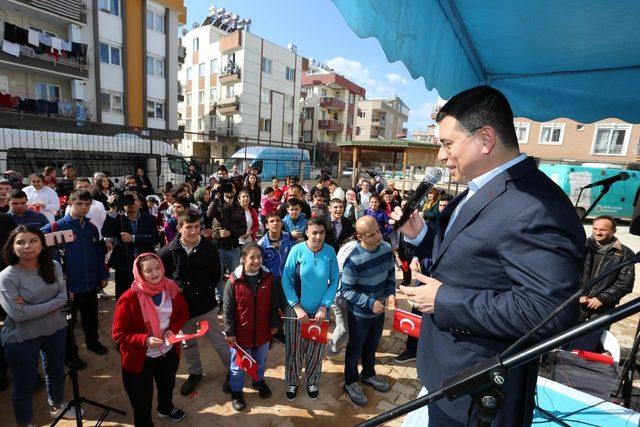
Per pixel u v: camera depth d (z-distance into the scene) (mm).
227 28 29953
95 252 3441
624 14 1747
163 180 12594
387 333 4273
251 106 27297
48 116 14188
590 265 3271
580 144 20672
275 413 2852
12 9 13555
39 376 3084
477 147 1111
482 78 3189
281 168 19828
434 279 1158
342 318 3680
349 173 27031
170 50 19031
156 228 4223
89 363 3377
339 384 3260
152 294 2350
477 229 1056
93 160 10375
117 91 17078
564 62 2656
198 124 30609
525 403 1088
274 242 3881
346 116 40906
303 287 2896
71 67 15164
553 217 931
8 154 8523
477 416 1010
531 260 916
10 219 3346
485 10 1896
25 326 2338
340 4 1158
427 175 1565
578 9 1743
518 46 2430
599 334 3008
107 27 16375
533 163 1091
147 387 2381
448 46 2195
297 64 30828
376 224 2775
